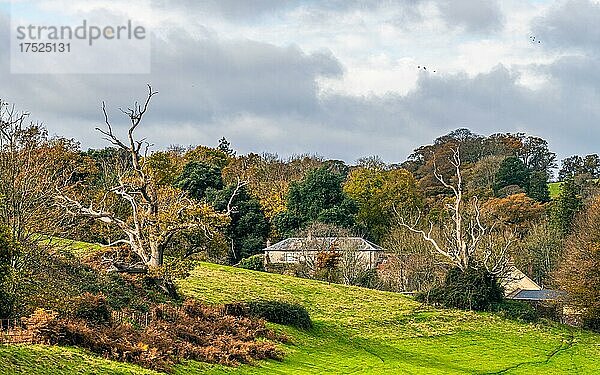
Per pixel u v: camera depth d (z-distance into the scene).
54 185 50.16
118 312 42.22
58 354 30.44
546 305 74.75
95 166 94.88
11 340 31.02
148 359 33.72
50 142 70.69
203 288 66.69
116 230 62.94
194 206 54.31
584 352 62.25
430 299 73.75
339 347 52.66
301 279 80.75
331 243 98.62
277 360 43.19
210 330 44.91
